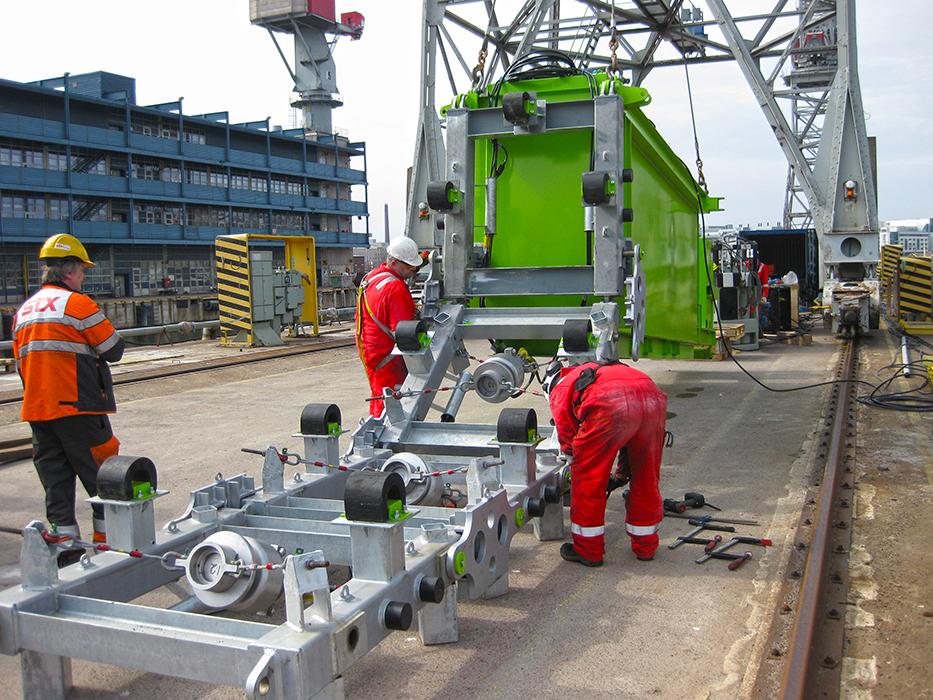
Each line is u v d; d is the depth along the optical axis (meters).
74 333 4.74
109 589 3.40
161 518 6.00
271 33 67.69
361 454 5.26
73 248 4.95
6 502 6.65
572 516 4.90
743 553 4.94
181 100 51.62
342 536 3.70
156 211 52.06
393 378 6.66
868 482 6.50
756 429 8.78
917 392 10.62
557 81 6.81
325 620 2.74
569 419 4.80
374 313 6.50
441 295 6.87
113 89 49.47
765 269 19.25
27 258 43.66
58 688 3.35
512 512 4.26
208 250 56.16
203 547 3.26
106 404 4.93
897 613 4.08
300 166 62.97
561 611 4.22
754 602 4.26
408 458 4.74
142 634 2.84
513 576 4.74
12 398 11.84
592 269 6.43
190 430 9.52
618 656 3.69
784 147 16.14
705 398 10.99
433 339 6.36
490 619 4.13
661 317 8.78
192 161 53.28
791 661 3.39
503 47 14.44
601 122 6.23
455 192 6.69
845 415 9.13
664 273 8.89
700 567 4.81
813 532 5.26
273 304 19.83
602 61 17.45
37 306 4.74
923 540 5.11
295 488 4.52
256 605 3.32
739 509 5.91
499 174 7.16
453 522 3.91
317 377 14.32
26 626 3.04
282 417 10.29
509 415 4.59
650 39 16.94
